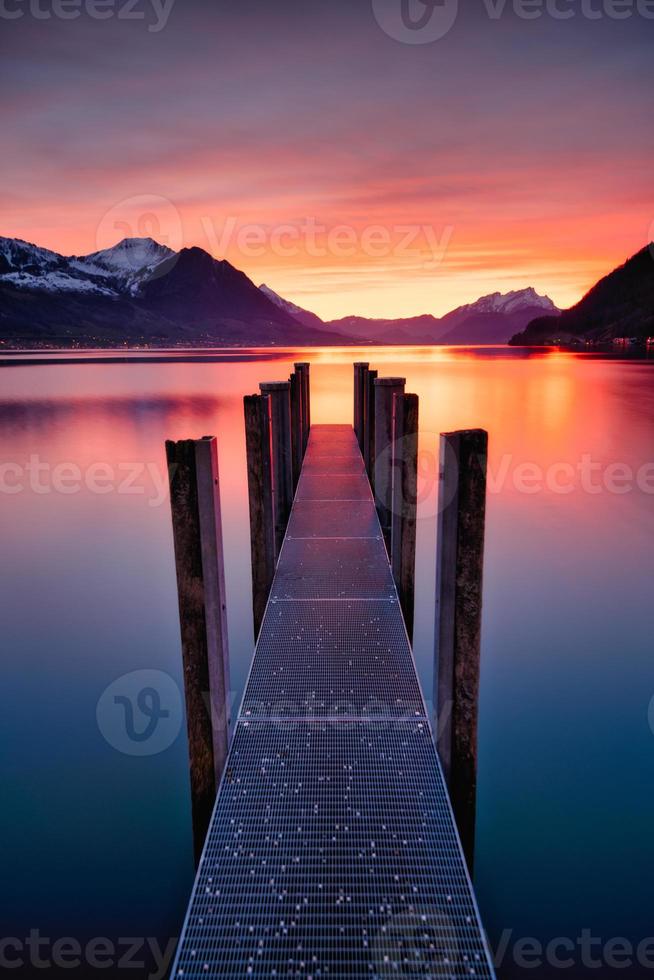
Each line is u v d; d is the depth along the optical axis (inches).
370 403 326.0
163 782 169.9
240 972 84.1
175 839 150.8
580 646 239.8
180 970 84.6
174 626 265.1
